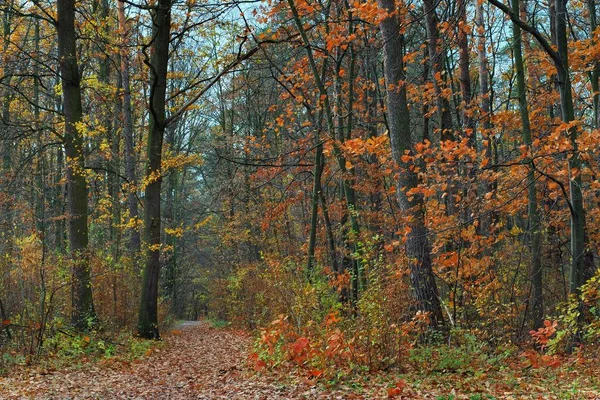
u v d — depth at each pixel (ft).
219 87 101.50
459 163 31.71
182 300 164.96
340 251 55.67
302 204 77.56
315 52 52.49
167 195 122.31
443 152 28.84
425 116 45.03
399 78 35.91
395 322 30.30
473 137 41.19
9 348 38.17
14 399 25.02
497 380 25.90
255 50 49.19
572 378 26.12
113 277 55.57
